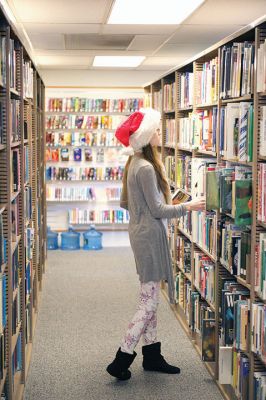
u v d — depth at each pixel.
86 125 8.75
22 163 3.51
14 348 3.14
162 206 3.52
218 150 3.53
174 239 5.38
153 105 6.87
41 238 6.24
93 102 8.77
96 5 4.59
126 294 5.95
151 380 3.78
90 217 8.84
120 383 3.72
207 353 3.72
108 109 8.80
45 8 4.70
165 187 3.65
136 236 3.60
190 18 5.12
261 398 2.84
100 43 6.48
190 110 5.20
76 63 8.23
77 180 8.82
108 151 8.90
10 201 2.78
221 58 3.44
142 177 3.51
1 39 2.63
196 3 4.52
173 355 4.24
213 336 3.70
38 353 4.26
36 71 5.28
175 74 5.40
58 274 6.85
